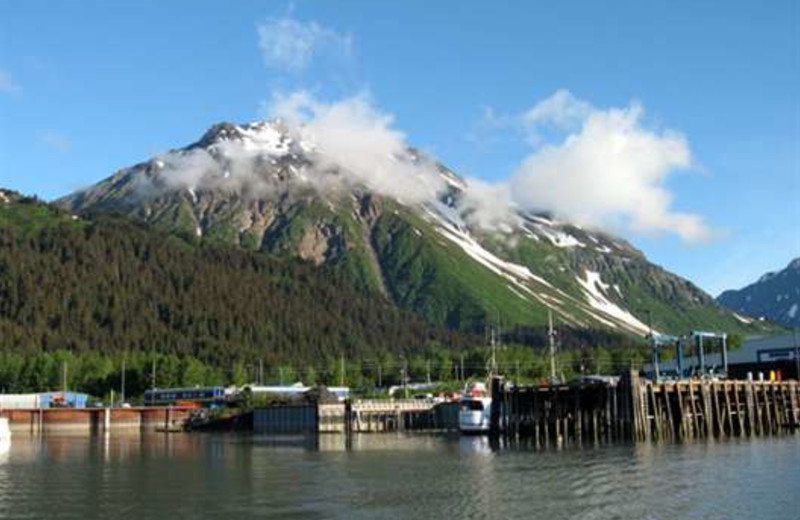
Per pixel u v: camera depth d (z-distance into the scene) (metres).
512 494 60.38
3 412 187.75
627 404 98.25
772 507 52.66
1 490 68.50
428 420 169.62
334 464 86.56
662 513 51.53
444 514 53.41
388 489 64.81
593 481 65.00
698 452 82.31
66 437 164.62
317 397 188.25
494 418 122.94
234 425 187.00
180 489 67.69
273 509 56.56
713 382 103.12
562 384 109.56
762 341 146.25
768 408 107.31
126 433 183.75
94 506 59.38
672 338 137.25
